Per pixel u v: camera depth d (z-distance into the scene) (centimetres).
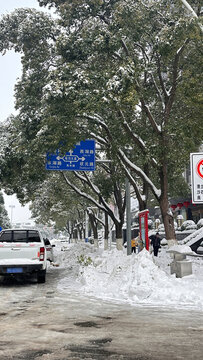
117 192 2475
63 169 1928
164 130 1625
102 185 2447
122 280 1156
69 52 1628
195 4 1580
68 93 1430
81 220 5831
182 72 1683
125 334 627
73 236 7362
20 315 791
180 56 1750
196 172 1121
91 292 1137
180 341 583
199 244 2461
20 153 1850
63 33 1625
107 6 1666
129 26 1513
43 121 1548
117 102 1362
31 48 1783
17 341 582
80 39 1591
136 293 1019
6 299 1012
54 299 1009
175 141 1670
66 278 1536
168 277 1090
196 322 721
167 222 1767
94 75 1471
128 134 1708
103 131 1855
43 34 1738
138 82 1605
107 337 607
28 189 2658
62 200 3272
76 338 601
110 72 1440
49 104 1542
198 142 1759
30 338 601
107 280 1265
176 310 845
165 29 1453
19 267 1293
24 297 1047
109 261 1465
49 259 2347
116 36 1523
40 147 1623
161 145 1612
